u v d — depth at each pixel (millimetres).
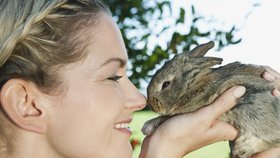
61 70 639
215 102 839
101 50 664
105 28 681
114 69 678
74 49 644
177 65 991
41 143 653
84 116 646
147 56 1463
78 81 646
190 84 944
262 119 890
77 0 679
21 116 638
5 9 641
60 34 645
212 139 858
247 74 941
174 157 815
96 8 689
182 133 816
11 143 654
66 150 650
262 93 904
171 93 959
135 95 722
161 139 816
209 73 946
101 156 658
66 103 642
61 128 644
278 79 934
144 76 1467
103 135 657
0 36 635
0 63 632
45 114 643
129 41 1470
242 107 890
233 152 903
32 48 634
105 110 656
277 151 900
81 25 660
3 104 636
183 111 936
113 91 667
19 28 630
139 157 828
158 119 926
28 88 638
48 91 639
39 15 637
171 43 1412
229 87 913
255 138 894
